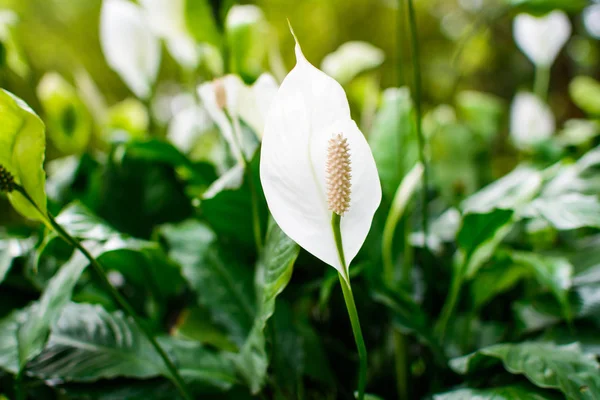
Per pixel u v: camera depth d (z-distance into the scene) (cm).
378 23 344
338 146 51
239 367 69
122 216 97
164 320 89
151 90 104
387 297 73
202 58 92
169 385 68
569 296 77
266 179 52
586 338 72
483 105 141
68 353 67
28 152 56
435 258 96
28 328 64
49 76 114
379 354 86
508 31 271
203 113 109
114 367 67
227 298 75
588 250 87
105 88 309
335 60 110
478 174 118
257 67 96
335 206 52
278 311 75
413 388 84
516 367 62
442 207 113
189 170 89
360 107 130
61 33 284
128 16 99
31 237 89
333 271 74
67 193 101
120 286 93
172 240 81
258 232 68
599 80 248
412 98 87
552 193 87
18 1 234
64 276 65
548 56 128
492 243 72
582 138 122
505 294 97
